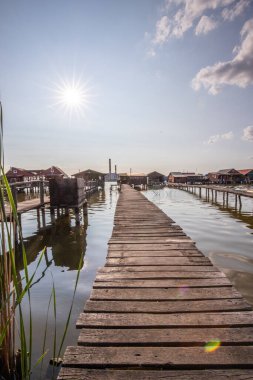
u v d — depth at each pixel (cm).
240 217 1307
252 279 480
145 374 179
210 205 1964
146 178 5603
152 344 210
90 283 477
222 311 262
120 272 370
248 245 732
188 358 192
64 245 776
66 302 399
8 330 194
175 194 3356
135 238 584
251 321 240
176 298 289
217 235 870
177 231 663
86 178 5103
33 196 2745
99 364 187
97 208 1772
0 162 154
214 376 176
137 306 272
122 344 210
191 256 444
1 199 175
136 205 1298
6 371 192
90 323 239
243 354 196
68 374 179
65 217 1314
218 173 6259
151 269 382
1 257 181
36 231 979
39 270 555
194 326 234
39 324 334
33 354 271
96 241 823
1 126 154
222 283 329
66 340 299
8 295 185
